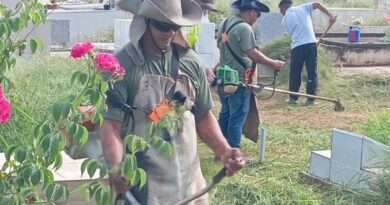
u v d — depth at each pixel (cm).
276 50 1403
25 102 737
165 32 413
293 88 1232
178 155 422
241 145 898
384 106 1217
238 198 691
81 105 403
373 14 2044
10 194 356
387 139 828
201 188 439
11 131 670
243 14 820
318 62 1387
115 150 406
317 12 1925
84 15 1753
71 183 504
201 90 439
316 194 716
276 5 1950
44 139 347
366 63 1620
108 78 372
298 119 1116
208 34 1287
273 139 940
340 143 723
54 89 794
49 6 771
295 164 819
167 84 421
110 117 410
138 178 368
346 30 1911
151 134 389
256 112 838
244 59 817
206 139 444
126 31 1292
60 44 1554
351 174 711
